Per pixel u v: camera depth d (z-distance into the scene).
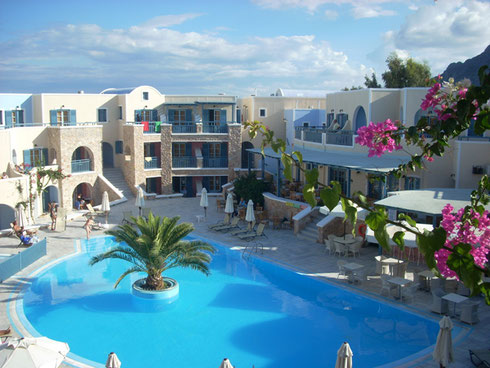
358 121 34.41
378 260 20.67
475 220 4.14
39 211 34.88
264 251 25.94
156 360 14.83
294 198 32.97
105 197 31.92
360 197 3.59
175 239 20.00
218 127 45.41
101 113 45.00
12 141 34.66
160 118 44.97
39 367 11.55
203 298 20.20
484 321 16.36
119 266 24.62
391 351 15.00
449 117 3.79
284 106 50.09
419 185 27.92
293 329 17.00
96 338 16.34
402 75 52.31
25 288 20.70
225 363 11.61
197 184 45.56
